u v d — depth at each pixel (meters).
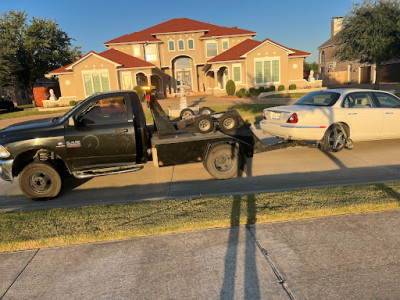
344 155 7.43
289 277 2.83
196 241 3.54
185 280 2.86
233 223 3.87
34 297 2.74
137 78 28.81
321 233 3.58
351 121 7.12
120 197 5.39
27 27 34.19
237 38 33.91
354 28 21.78
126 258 3.27
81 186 6.21
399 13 20.28
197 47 34.44
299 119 6.78
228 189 5.47
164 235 3.71
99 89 27.52
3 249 3.57
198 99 26.27
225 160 6.09
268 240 3.48
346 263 3.00
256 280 2.81
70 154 5.49
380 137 7.56
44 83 49.53
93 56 26.84
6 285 2.93
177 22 36.41
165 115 6.10
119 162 5.86
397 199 4.29
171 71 34.88
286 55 27.47
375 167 6.29
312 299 2.54
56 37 36.00
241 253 3.25
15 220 4.26
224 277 2.87
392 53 20.70
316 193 4.70
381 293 2.57
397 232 3.53
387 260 3.02
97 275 3.01
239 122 6.09
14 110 29.08
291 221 3.90
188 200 4.73
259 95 25.08
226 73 30.34
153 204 4.64
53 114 21.56
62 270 3.12
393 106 7.64
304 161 7.11
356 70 38.09
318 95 7.75
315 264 3.01
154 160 5.80
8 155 5.26
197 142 5.88
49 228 3.94
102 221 4.09
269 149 6.68
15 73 33.06
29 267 3.21
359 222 3.79
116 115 5.73
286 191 4.96
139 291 2.74
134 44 32.81
